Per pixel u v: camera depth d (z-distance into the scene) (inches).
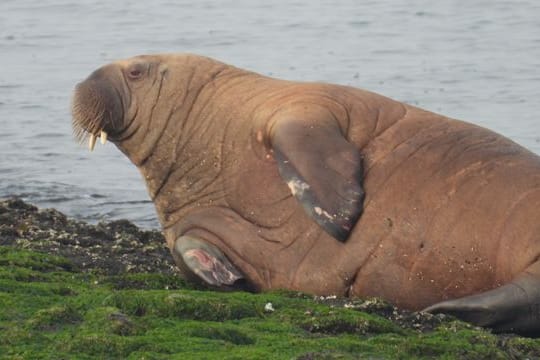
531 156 1359.5
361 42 4111.7
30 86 3464.6
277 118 1425.9
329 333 1157.1
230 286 1417.3
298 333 1135.0
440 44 4005.9
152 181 1547.7
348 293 1371.8
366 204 1357.0
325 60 3777.1
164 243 1743.4
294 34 4335.6
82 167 2527.1
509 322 1234.0
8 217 1779.0
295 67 3671.3
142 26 4628.4
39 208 2058.3
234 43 4188.0
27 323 1111.0
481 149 1363.2
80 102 1561.3
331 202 1341.0
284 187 1419.8
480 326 1242.6
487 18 4512.8
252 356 1032.2
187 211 1507.1
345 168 1355.8
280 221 1414.9
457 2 4909.0
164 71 1566.2
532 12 4591.5
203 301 1184.2
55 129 2883.9
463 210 1320.1
